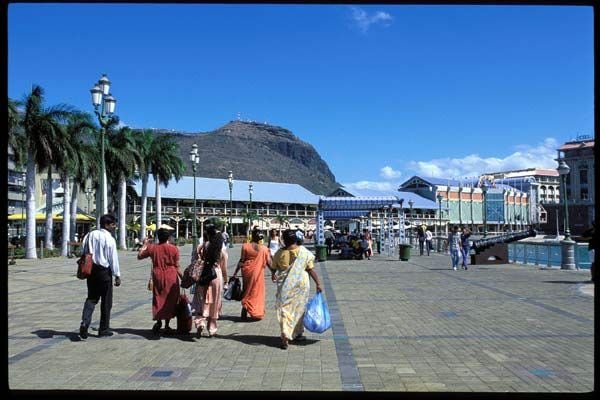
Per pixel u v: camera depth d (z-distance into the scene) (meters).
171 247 9.25
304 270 8.42
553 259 24.36
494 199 111.88
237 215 92.50
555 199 141.62
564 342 8.42
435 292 15.02
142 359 7.47
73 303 13.14
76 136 40.56
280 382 6.37
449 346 8.20
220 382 6.37
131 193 81.75
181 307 9.20
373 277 20.00
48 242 38.94
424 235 37.91
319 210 35.94
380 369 6.92
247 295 10.78
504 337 8.82
